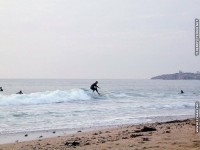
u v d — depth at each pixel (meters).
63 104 31.19
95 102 34.69
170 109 28.86
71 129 16.20
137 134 12.55
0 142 12.37
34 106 28.23
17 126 16.86
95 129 16.23
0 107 26.64
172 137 11.07
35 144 11.47
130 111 25.98
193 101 38.28
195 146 9.21
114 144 10.13
